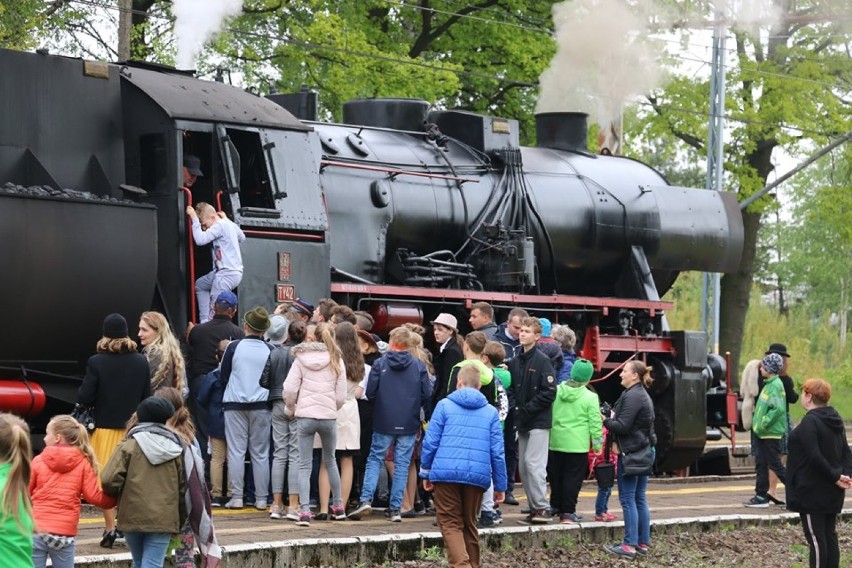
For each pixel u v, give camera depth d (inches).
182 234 573.3
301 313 601.0
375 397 551.5
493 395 547.5
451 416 470.6
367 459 568.1
